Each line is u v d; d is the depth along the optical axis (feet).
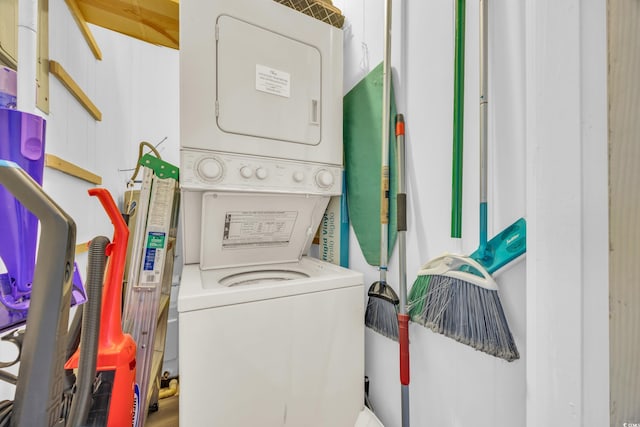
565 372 1.79
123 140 6.70
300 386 3.29
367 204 4.40
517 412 2.44
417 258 3.55
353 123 4.76
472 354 2.83
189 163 3.51
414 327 3.49
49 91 3.47
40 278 1.17
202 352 2.76
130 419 2.36
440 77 3.28
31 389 1.13
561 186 1.83
